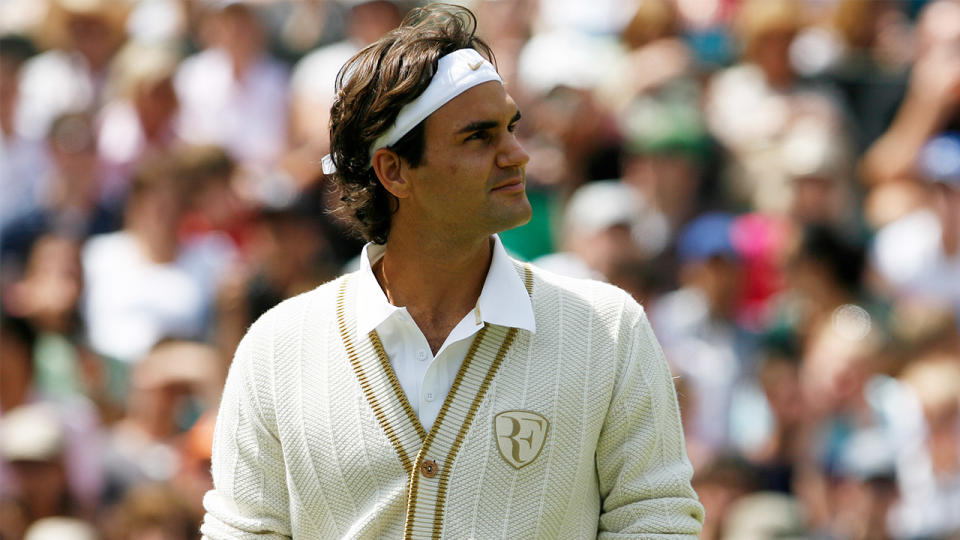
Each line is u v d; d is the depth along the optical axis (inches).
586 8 1115.3
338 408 353.1
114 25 1118.4
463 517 342.0
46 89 1080.2
